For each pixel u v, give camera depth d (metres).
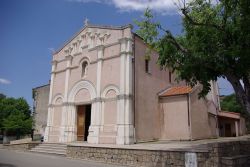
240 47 10.77
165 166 13.40
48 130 25.81
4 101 43.44
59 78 26.78
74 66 25.45
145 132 21.69
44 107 38.53
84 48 25.00
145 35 13.59
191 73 12.23
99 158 16.44
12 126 37.59
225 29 11.57
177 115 23.20
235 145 14.36
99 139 21.17
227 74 11.73
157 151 13.86
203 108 25.91
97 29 24.33
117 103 20.72
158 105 24.31
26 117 42.34
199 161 12.34
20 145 24.50
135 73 21.80
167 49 12.77
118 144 19.23
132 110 20.53
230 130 35.44
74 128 24.16
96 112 21.94
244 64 11.09
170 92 24.55
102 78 22.53
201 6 12.95
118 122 20.19
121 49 21.62
